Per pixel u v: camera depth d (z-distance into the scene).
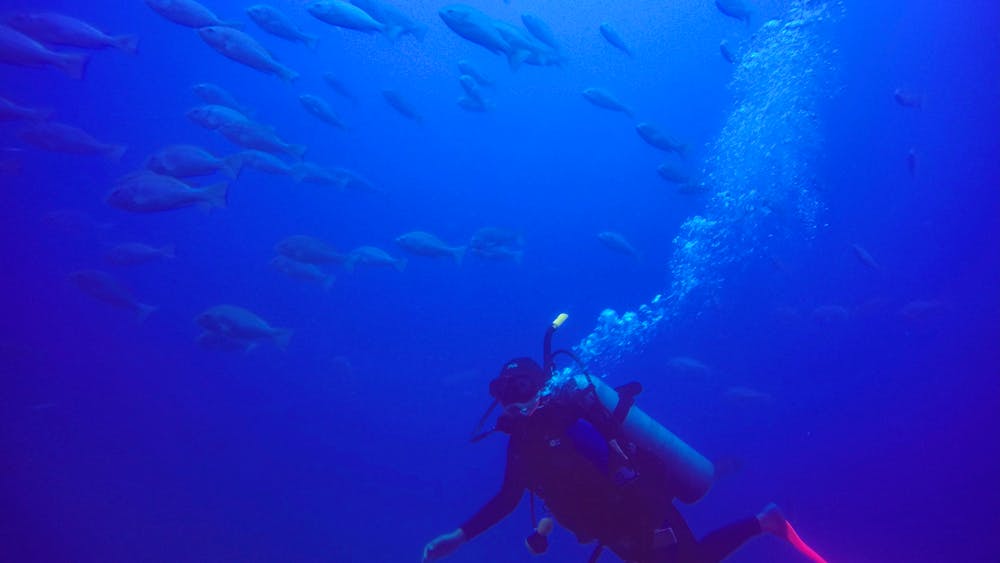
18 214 36.66
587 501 2.79
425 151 33.28
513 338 26.19
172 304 32.16
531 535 3.08
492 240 9.55
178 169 6.43
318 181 10.56
